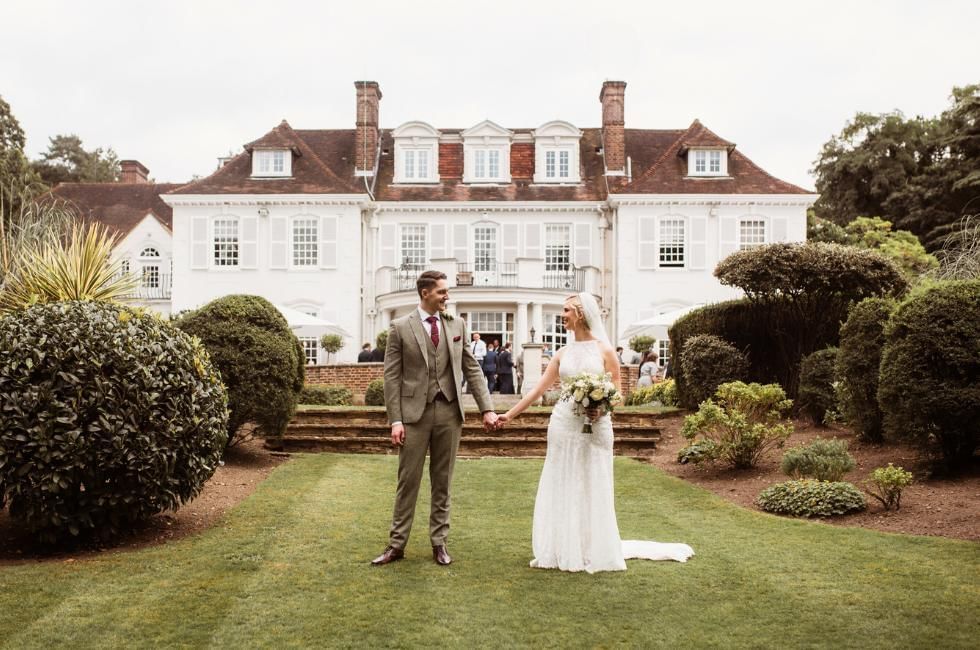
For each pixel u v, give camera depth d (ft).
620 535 24.91
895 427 31.50
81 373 21.62
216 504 28.32
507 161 110.42
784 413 47.42
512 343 96.43
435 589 19.02
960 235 54.90
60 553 22.21
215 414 24.93
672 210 104.32
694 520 26.96
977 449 33.01
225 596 18.40
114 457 21.66
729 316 52.47
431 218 107.34
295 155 109.60
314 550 22.36
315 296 104.53
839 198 148.87
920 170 143.02
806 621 17.02
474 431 44.34
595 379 20.58
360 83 111.34
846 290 49.80
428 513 27.66
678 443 43.11
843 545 22.94
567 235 107.65
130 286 42.04
